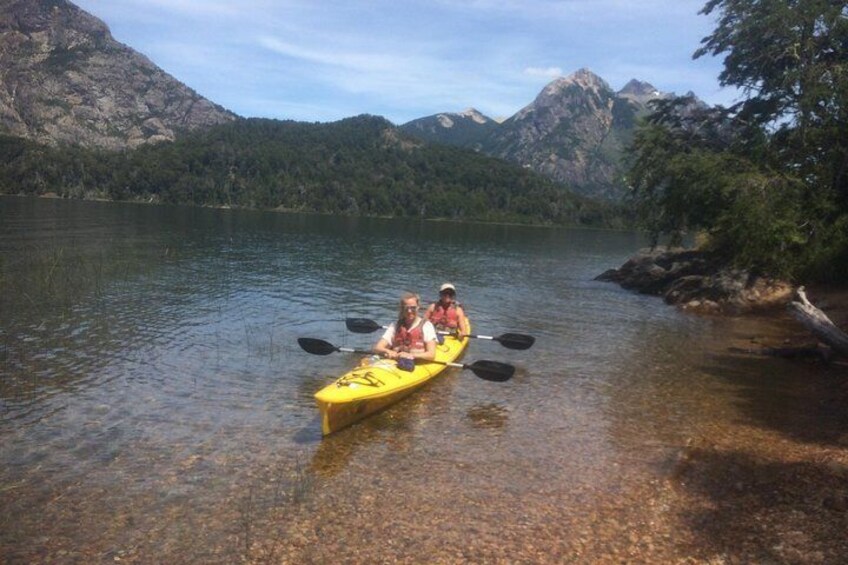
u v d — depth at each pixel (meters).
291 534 5.68
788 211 20.00
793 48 21.48
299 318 15.65
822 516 5.75
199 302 17.00
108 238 35.12
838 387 10.68
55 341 12.09
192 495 6.36
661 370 11.88
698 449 7.91
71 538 5.51
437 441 8.05
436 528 5.85
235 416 8.64
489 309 18.62
